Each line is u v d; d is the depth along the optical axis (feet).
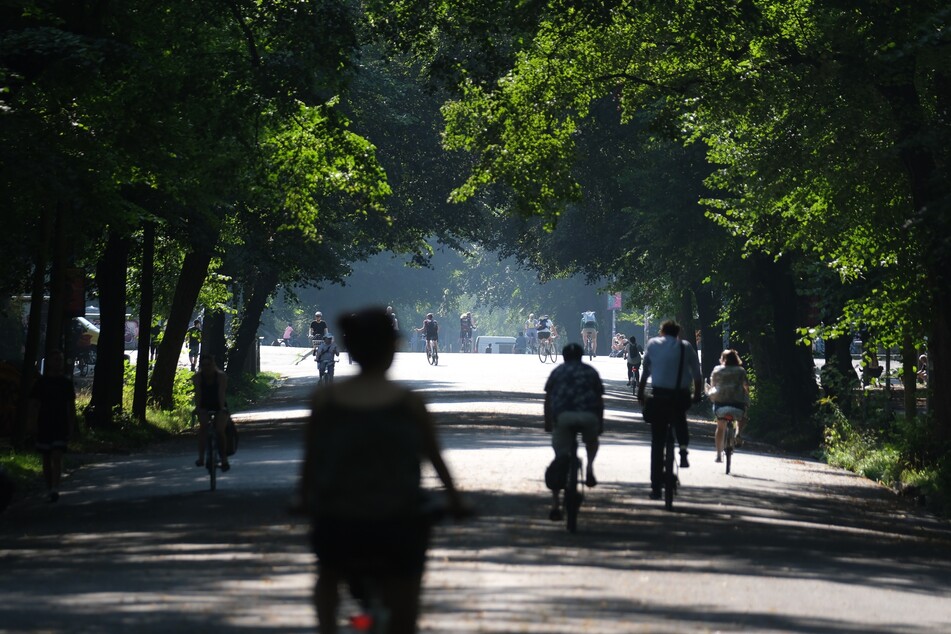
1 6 250.16
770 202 304.30
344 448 66.33
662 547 158.20
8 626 103.86
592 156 528.22
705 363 561.84
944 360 288.30
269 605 112.88
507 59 293.43
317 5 285.84
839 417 363.76
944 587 142.72
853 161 269.64
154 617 107.45
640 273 583.58
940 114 253.44
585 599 117.80
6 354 431.43
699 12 271.49
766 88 272.92
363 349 68.18
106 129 276.82
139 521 187.21
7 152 234.99
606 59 308.19
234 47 302.45
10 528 186.29
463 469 252.62
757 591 128.47
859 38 249.75
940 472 260.01
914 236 252.83
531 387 591.37
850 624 112.57
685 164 458.50
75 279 356.38
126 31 276.21
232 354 562.66
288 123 313.12
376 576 66.28
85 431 345.10
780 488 259.60
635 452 302.86
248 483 238.89
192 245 387.96
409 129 573.33
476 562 139.13
